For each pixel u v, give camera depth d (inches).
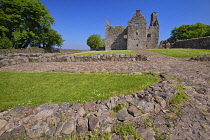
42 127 104.3
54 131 104.1
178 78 244.4
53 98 169.8
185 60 502.0
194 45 1061.1
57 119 112.0
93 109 128.5
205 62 431.2
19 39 1239.5
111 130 111.7
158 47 1594.5
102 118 115.6
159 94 156.1
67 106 130.5
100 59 539.2
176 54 665.0
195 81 223.5
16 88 211.2
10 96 178.4
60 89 203.9
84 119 113.6
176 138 99.0
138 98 149.9
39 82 243.3
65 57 552.4
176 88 183.5
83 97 171.0
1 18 1123.9
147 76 267.3
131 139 100.3
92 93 184.1
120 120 119.0
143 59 511.5
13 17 1199.6
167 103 148.8
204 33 1883.6
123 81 237.0
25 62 536.4
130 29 1660.9
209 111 132.4
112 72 320.8
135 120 121.4
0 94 185.3
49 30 1624.0
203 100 154.6
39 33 1459.2
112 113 123.7
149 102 139.0
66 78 267.4
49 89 204.8
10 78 272.2
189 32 1975.9
